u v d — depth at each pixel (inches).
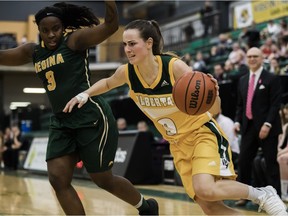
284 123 255.4
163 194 269.4
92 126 131.6
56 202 232.8
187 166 123.3
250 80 217.0
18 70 839.7
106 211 200.2
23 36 842.2
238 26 653.3
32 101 906.1
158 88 120.1
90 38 128.3
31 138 536.4
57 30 131.1
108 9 123.9
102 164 133.9
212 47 596.7
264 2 597.6
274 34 488.4
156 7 888.3
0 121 813.2
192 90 111.6
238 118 224.8
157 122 125.8
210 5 694.5
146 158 336.8
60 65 130.5
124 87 604.7
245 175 215.8
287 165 239.3
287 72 362.9
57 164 130.3
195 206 213.5
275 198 118.6
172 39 728.3
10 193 276.1
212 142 118.4
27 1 890.1
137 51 117.8
